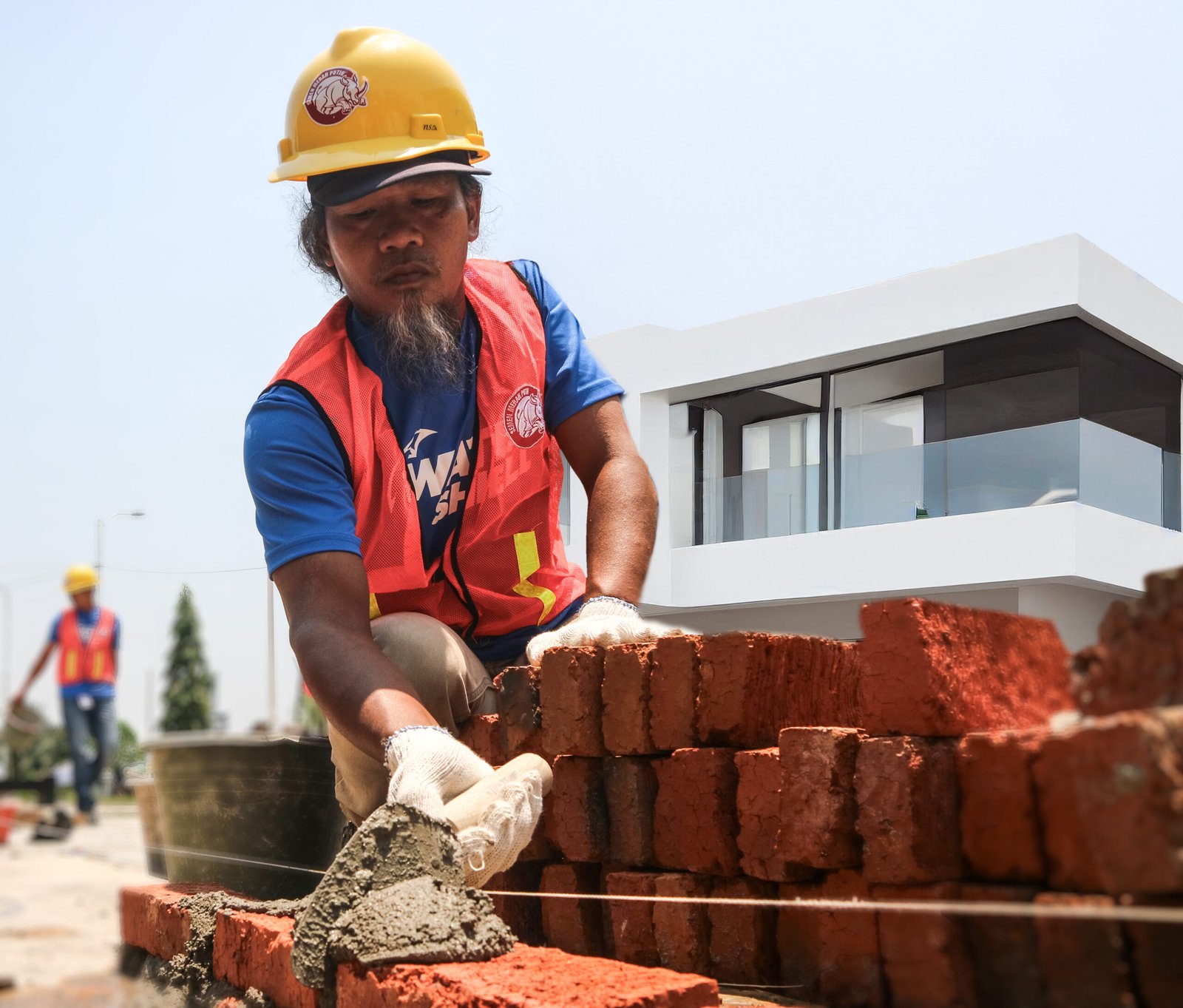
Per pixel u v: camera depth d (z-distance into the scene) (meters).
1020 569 9.30
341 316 2.43
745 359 12.47
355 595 2.15
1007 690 1.39
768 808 1.57
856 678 1.88
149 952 2.06
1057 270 10.56
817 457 12.47
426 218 2.27
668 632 2.14
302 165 2.25
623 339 13.22
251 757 2.25
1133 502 7.79
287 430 2.25
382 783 2.25
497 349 2.47
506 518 2.51
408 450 2.38
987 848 1.29
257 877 2.26
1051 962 1.13
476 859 1.74
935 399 11.64
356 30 2.34
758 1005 1.49
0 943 1.49
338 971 1.57
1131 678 1.10
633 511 2.49
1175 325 11.41
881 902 1.38
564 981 1.38
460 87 2.40
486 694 2.41
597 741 1.91
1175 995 1.03
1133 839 1.04
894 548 10.46
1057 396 10.87
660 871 1.81
